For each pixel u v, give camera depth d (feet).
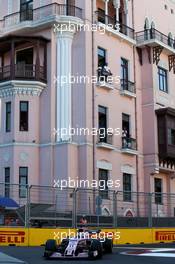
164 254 65.41
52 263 51.72
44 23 117.80
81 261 55.06
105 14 126.31
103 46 123.44
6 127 117.80
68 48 117.60
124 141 125.39
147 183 130.21
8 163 115.24
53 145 114.11
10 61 118.42
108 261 55.21
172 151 132.46
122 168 123.95
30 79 116.16
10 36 117.19
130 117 130.21
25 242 81.97
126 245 88.43
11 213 86.48
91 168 114.01
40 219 86.48
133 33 134.62
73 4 121.90
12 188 89.04
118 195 101.55
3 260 42.34
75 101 116.67
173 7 154.81
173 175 137.49
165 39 141.38
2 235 80.74
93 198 97.35
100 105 120.26
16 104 116.47
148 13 142.10
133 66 133.39
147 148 131.75
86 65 117.19
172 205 107.55
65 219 88.94
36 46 117.19
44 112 116.88
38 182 114.62
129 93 128.77
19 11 125.18
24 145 115.14
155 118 132.77
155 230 96.94
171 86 142.61
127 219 96.48
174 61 143.74
